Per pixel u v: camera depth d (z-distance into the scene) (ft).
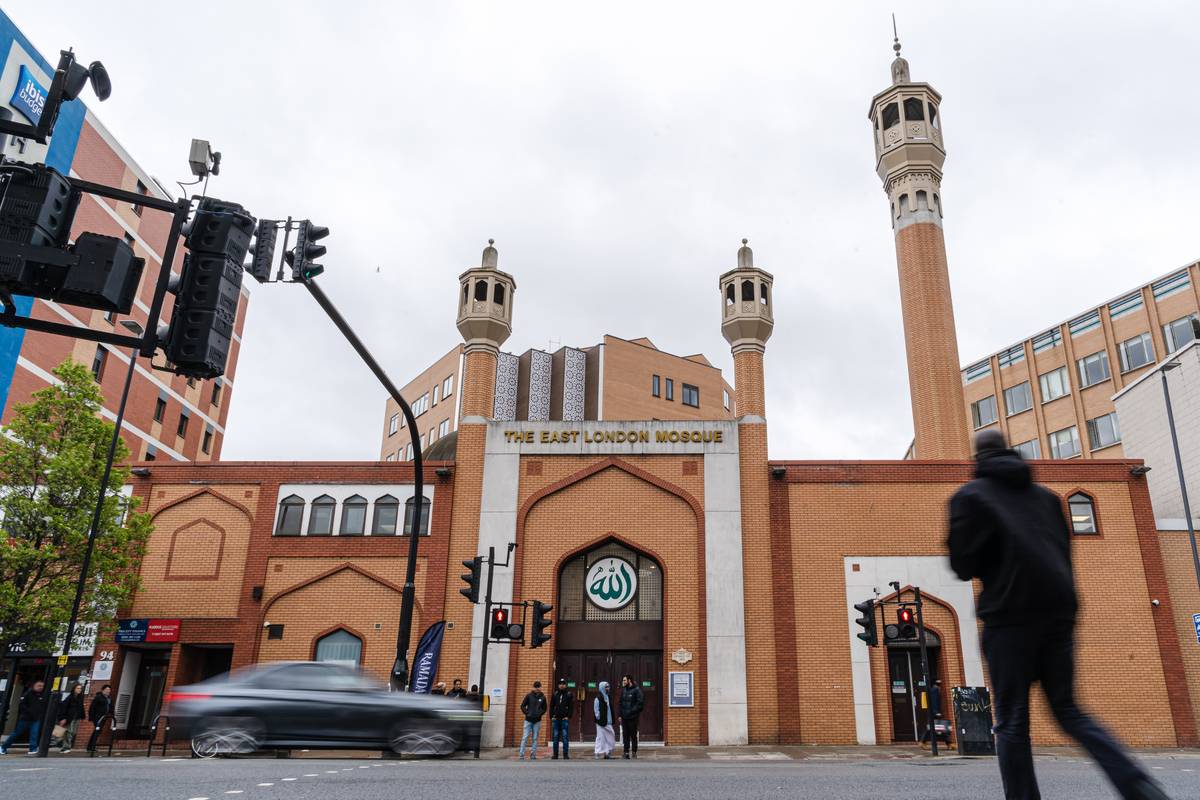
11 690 76.07
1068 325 169.58
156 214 144.56
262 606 84.84
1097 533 82.84
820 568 83.46
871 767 40.98
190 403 157.69
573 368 197.77
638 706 63.21
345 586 85.61
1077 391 164.76
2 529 75.66
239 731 42.52
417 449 62.90
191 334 28.81
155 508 88.74
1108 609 80.59
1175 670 78.54
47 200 26.07
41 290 26.08
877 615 81.61
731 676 80.43
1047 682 11.81
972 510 12.31
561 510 87.04
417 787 24.61
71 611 74.59
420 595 84.48
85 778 27.58
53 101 27.48
